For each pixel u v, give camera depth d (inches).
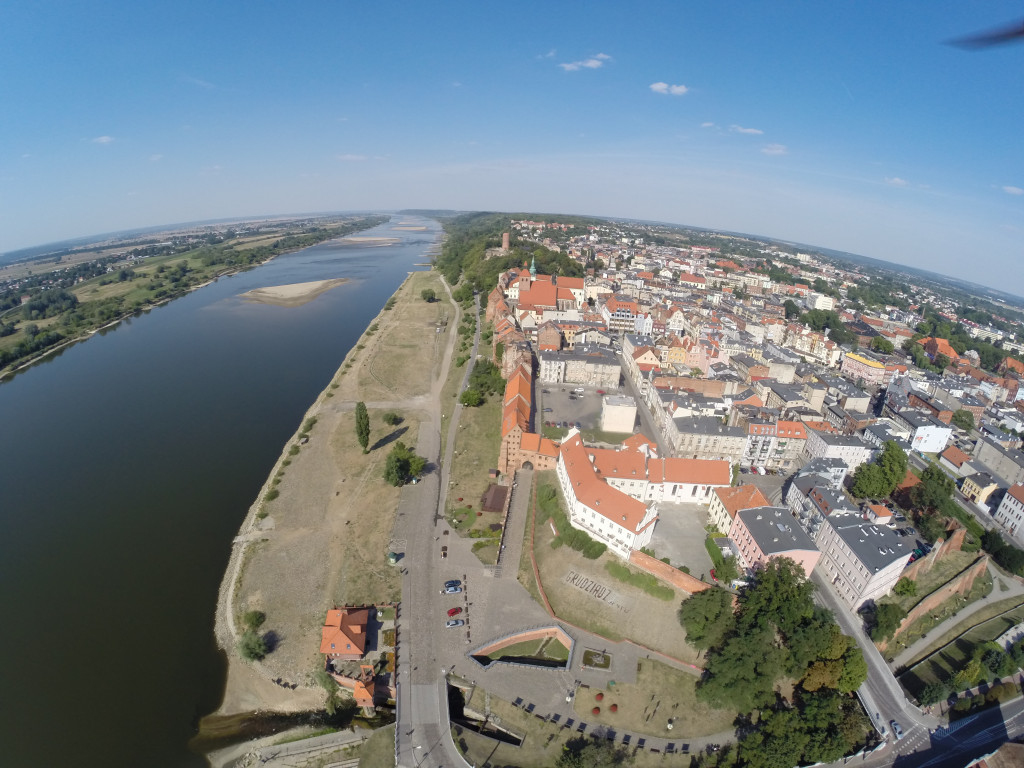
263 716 4714.6
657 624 5359.3
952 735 4630.9
